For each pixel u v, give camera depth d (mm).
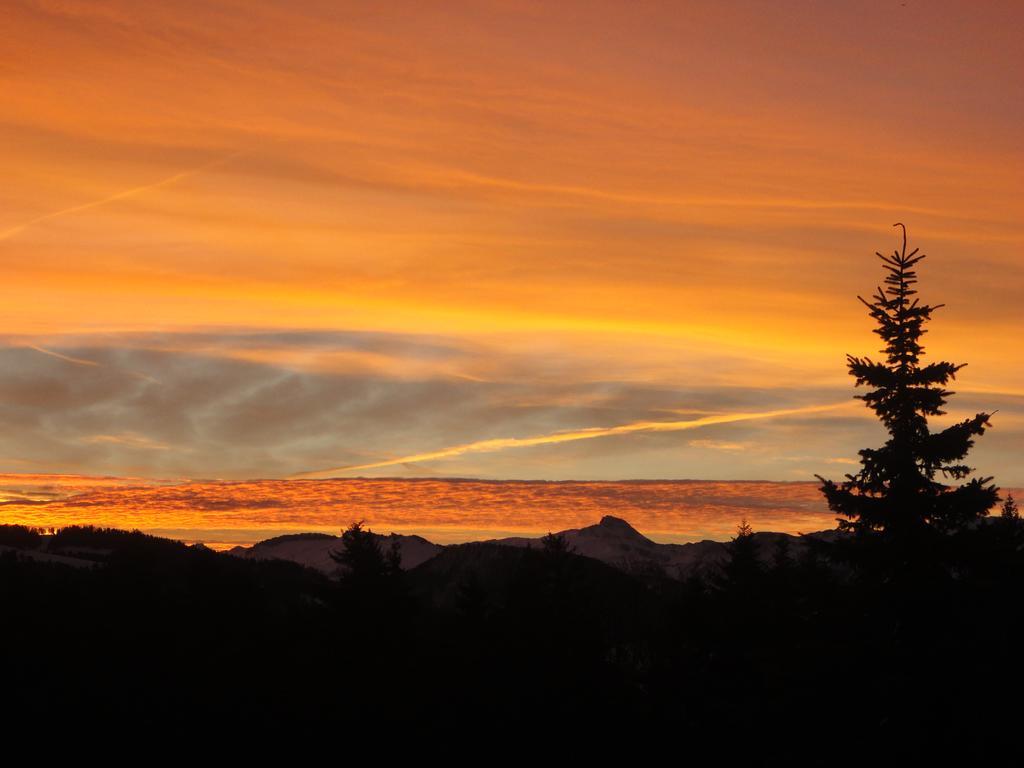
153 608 54625
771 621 45031
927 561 31562
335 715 42531
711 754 40219
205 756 38594
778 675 33344
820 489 32969
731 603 54312
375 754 39969
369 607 52250
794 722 32594
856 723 31109
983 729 29422
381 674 47656
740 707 39281
